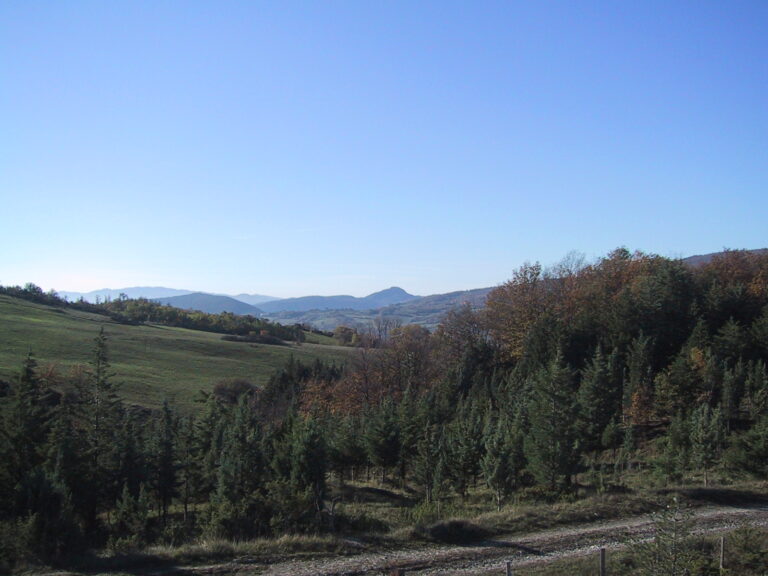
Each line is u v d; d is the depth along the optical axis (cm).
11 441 3170
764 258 7619
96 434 3656
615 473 3644
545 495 3050
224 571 1920
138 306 17000
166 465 3428
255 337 14138
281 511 2495
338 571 1944
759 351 5094
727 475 3419
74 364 8581
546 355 5884
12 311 12588
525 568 1992
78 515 2897
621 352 5622
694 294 6300
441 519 2572
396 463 4191
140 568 1922
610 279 7588
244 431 3697
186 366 10131
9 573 1844
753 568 1889
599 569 1952
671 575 1469
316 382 7462
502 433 3491
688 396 4494
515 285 7638
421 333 8588
